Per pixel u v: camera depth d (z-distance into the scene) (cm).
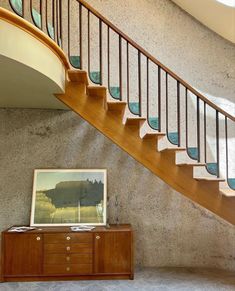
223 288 339
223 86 441
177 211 423
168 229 422
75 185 416
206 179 310
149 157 323
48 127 426
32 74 265
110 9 446
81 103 324
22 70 256
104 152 427
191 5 429
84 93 326
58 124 427
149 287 341
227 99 439
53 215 403
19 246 363
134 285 347
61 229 374
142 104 435
